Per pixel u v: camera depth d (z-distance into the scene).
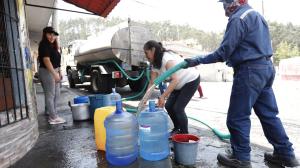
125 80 9.78
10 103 3.21
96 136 3.37
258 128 4.43
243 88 2.55
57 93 5.09
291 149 2.72
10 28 3.29
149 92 3.01
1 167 2.76
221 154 2.89
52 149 3.45
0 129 2.80
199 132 4.13
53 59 4.77
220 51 2.52
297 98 8.43
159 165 2.81
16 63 3.32
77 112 5.11
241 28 2.45
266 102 2.73
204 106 7.21
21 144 3.18
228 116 2.73
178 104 3.44
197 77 3.49
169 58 3.25
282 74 20.78
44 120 5.28
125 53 9.13
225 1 2.65
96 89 10.39
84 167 2.84
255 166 2.76
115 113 2.95
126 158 2.84
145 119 2.98
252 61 2.52
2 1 3.15
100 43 9.48
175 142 2.85
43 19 12.77
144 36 9.56
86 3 7.68
